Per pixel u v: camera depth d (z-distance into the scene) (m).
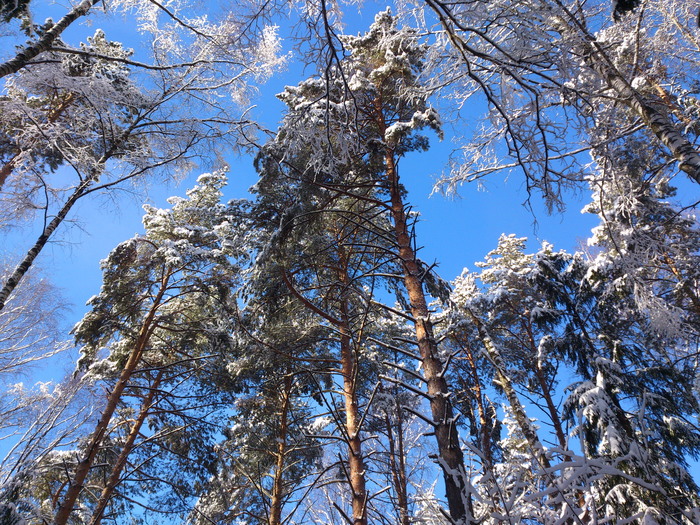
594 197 10.73
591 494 3.02
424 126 7.57
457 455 4.86
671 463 8.09
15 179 7.21
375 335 12.77
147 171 8.45
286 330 11.18
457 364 13.42
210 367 13.72
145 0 7.80
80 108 7.84
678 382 10.12
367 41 8.95
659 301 7.80
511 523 2.84
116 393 10.92
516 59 4.78
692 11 6.31
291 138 5.82
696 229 9.99
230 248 13.71
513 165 7.09
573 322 12.20
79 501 12.67
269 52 8.09
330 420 12.45
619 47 6.07
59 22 6.54
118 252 12.38
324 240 10.08
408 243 7.38
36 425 7.46
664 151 7.38
